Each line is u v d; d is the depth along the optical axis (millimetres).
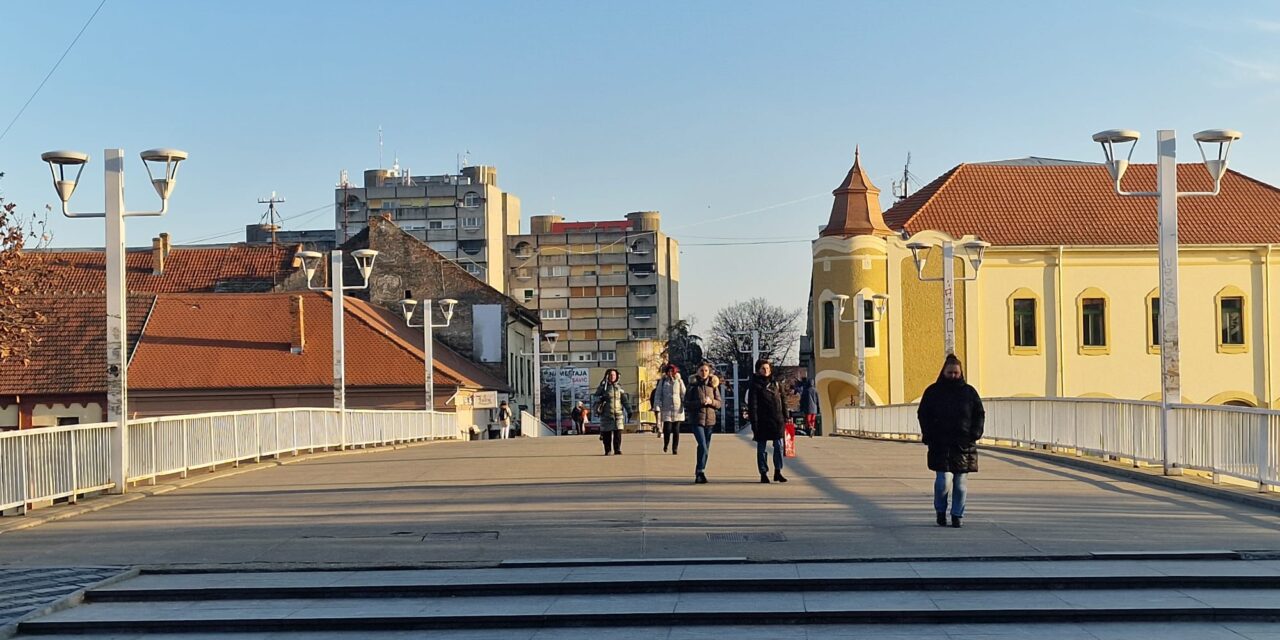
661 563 13570
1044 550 13781
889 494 19203
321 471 25422
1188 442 20484
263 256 76312
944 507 15727
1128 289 60438
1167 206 21078
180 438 23344
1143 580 12258
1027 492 19453
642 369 111500
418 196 135875
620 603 12016
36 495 18156
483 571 13477
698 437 20953
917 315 60031
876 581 12391
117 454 20531
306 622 11672
